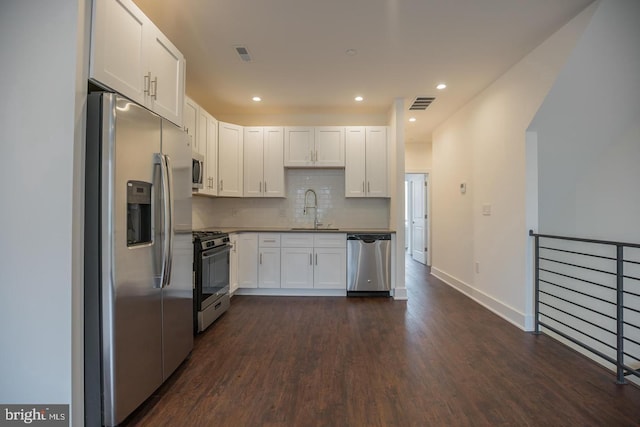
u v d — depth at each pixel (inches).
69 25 58.2
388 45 110.2
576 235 135.9
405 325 124.3
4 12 59.1
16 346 58.6
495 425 66.8
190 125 131.4
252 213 187.5
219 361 94.7
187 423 67.2
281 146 176.1
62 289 57.9
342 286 163.8
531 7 89.7
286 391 79.1
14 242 58.7
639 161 116.6
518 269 123.6
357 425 66.7
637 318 123.4
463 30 101.3
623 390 80.0
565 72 100.4
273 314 137.3
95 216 60.9
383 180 174.2
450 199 191.2
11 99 58.7
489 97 143.7
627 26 90.0
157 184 74.4
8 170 58.7
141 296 69.2
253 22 96.9
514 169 125.3
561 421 68.1
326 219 187.3
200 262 114.5
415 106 171.0
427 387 81.0
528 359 96.3
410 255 331.9
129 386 65.4
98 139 60.6
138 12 74.5
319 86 144.9
